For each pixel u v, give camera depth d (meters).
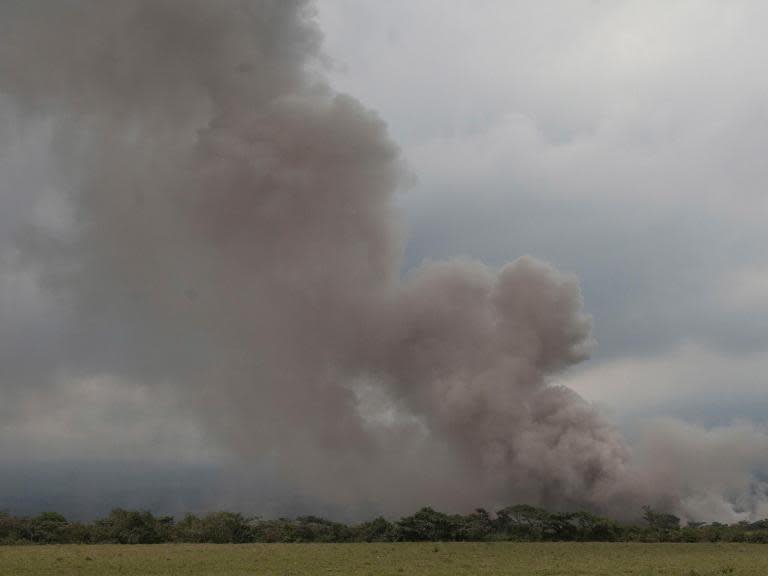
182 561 51.16
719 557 55.81
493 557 55.19
